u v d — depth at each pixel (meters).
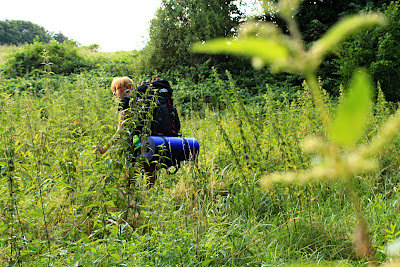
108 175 2.68
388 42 8.36
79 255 2.24
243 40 0.22
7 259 2.38
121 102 3.27
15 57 13.71
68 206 2.94
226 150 4.36
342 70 9.29
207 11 12.70
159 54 13.25
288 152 3.33
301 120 4.61
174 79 12.57
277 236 2.76
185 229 2.70
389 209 2.92
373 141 0.27
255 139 3.72
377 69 8.45
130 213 2.83
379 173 3.52
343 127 0.18
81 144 3.29
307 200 3.16
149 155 3.24
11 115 2.80
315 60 0.23
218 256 2.35
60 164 2.78
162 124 3.44
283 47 0.22
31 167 2.94
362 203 3.19
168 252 2.31
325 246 2.63
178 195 3.45
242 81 12.00
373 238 2.38
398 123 0.26
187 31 12.53
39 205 2.66
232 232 2.63
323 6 13.74
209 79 11.45
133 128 2.90
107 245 2.21
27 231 2.41
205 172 3.54
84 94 5.80
